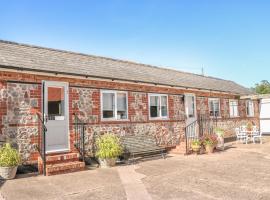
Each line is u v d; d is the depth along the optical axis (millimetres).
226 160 14570
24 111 11586
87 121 13758
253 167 12641
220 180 10273
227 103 24266
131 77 16391
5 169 10320
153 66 22516
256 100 28406
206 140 17672
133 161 14398
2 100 10977
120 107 15430
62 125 12836
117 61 19500
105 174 11430
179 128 18828
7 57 12094
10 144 11078
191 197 8250
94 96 14172
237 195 8414
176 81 19859
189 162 14172
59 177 10836
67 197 8320
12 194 8586
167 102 18234
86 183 9930
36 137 11852
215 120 22375
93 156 13773
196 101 20578
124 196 8406
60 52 16203
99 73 14797
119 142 14414
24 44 14977
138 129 16219
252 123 27547
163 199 8086
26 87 11750
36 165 11758
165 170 12211
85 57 17250
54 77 12695
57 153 12445
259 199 8031
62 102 12977
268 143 22156
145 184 9805
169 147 17922
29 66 11984
